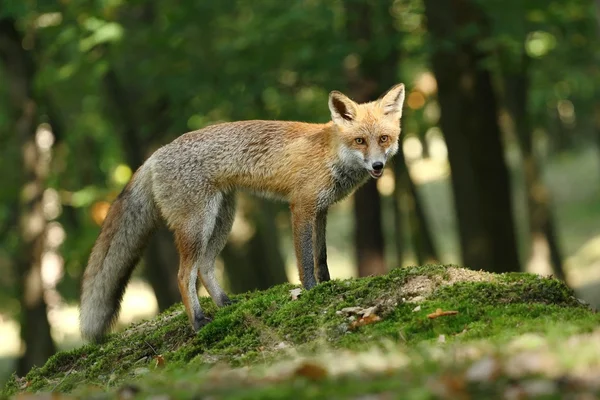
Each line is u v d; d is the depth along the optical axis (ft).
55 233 71.26
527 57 63.00
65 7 59.06
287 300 27.63
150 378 22.72
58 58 66.74
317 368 18.16
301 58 57.98
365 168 29.58
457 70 54.90
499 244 54.95
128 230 30.68
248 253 66.85
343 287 26.89
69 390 26.73
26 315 61.98
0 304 81.82
